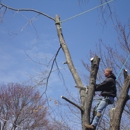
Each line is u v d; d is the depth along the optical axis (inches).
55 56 316.5
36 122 870.4
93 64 265.0
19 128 844.6
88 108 255.0
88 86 267.1
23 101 832.3
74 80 277.1
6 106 863.1
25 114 840.3
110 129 248.4
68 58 290.0
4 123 829.8
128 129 532.1
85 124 251.1
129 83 254.4
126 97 251.4
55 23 315.3
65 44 301.3
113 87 285.0
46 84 326.0
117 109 250.1
